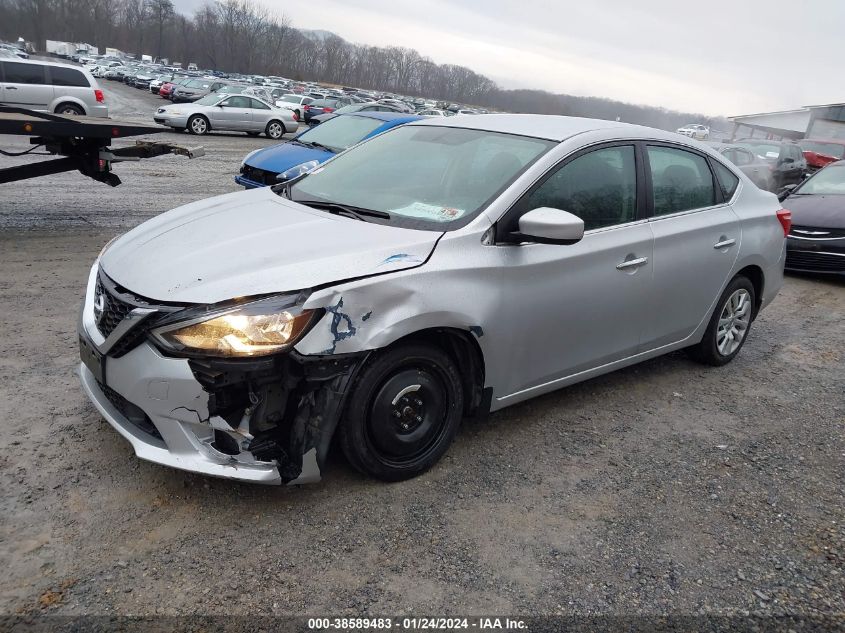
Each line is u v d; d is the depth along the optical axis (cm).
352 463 310
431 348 315
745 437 408
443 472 340
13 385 388
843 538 314
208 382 267
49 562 257
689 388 474
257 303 270
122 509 290
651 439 395
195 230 333
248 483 291
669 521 317
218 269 286
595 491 337
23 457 319
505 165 362
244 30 12275
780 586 279
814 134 4103
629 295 397
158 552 268
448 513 308
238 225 335
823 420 440
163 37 13175
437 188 363
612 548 295
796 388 491
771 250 511
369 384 297
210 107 2281
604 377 480
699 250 442
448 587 263
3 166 1195
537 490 333
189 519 288
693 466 369
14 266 625
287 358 274
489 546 288
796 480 363
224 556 269
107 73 6419
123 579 252
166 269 292
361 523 295
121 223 859
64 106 1964
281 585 256
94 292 318
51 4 12900
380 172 394
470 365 338
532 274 344
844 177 941
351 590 257
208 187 1212
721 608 264
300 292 275
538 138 382
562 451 372
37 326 480
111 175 811
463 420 398
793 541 309
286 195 394
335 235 316
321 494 312
